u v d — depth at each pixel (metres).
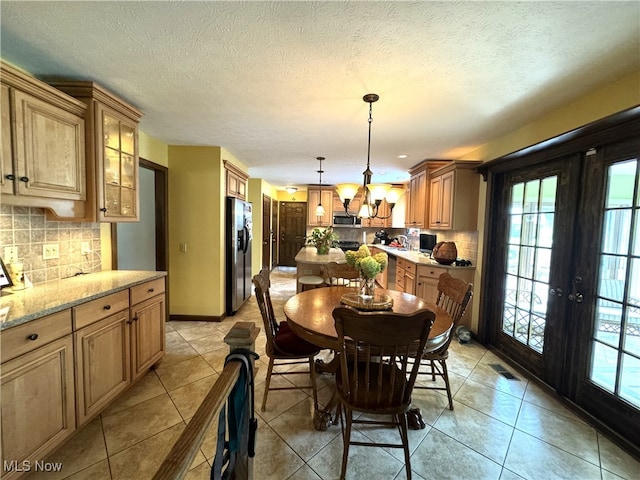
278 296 5.20
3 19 1.32
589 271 2.06
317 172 5.24
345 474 1.50
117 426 1.83
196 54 1.60
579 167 2.15
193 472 1.55
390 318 1.34
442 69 1.72
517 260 2.84
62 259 2.16
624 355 1.84
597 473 1.56
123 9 1.26
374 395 1.54
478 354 3.01
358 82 1.89
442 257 3.58
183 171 3.62
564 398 2.19
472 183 3.44
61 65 1.73
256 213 6.21
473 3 1.19
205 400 0.86
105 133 2.07
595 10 1.22
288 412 2.02
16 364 1.30
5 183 1.49
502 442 1.77
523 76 1.79
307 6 1.22
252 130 2.91
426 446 1.72
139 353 2.21
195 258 3.71
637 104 1.62
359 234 7.38
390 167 4.64
